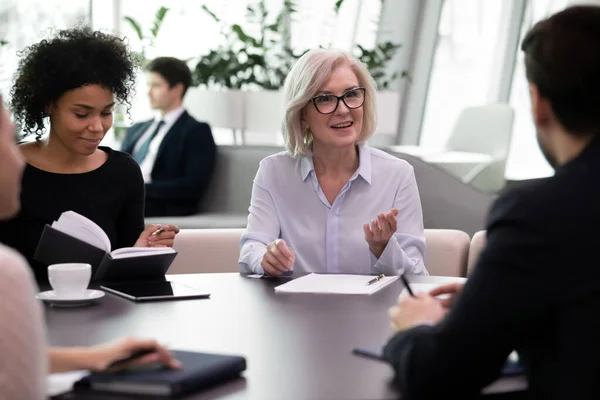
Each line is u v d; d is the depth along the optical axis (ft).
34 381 3.30
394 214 7.73
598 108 4.03
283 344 5.14
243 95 19.63
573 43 4.02
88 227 7.16
